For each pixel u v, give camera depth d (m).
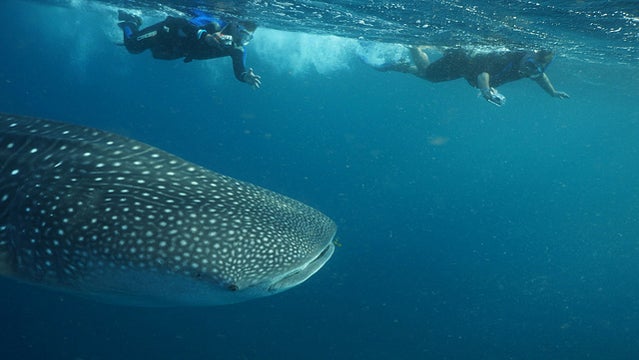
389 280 19.97
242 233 2.92
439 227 35.91
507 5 9.76
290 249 2.98
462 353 14.76
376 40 17.47
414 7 10.98
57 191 2.93
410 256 24.58
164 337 12.74
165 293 2.75
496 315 18.16
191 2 14.07
